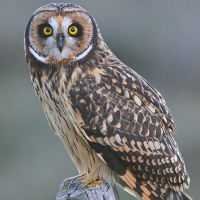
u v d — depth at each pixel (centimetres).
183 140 3102
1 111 3155
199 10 3875
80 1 3772
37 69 1864
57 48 1836
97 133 1831
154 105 1870
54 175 2927
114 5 3809
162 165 1858
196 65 3775
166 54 3803
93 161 1862
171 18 3834
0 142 3025
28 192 2917
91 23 1859
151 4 3859
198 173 2997
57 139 3014
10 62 3716
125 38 3806
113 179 1862
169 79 3750
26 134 3067
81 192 1791
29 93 3356
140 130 1847
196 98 3556
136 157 1845
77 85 1834
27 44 1875
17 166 2969
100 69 1852
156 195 1856
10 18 3794
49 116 1891
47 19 1844
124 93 1848
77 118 1828
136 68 3788
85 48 1850
